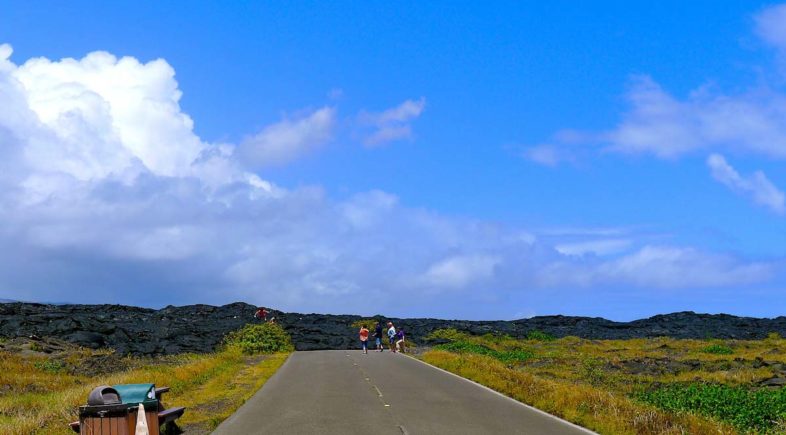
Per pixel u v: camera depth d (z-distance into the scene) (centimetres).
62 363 3491
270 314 7200
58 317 5384
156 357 4122
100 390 1412
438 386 2586
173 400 2209
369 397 2245
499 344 5519
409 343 5538
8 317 5241
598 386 2809
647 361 3812
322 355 4381
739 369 3350
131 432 1379
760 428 1809
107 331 4912
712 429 1588
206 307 7319
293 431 1603
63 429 1595
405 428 1650
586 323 7538
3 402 2220
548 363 3834
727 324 7269
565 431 1628
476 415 1870
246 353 4641
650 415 1683
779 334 6400
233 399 2269
